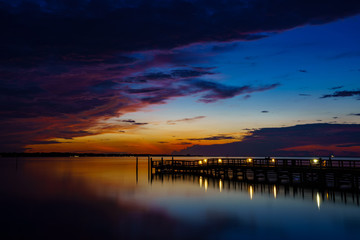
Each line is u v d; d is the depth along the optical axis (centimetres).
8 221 2255
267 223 2095
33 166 10738
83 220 2269
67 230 2009
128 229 2019
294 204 2670
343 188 3512
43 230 2016
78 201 3055
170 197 3194
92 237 1855
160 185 4241
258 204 2709
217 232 1922
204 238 1814
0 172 7244
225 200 2938
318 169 3372
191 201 2933
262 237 1806
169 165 5700
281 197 3012
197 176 5609
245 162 4844
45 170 8125
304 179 3694
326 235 1823
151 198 3153
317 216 2256
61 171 7681
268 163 4050
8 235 1914
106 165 11900
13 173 6912
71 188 4062
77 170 8119
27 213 2520
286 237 1798
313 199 2880
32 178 5572
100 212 2522
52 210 2631
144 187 4047
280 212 2400
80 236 1880
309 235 1827
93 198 3222
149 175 5972
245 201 2859
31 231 1994
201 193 3400
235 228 1994
